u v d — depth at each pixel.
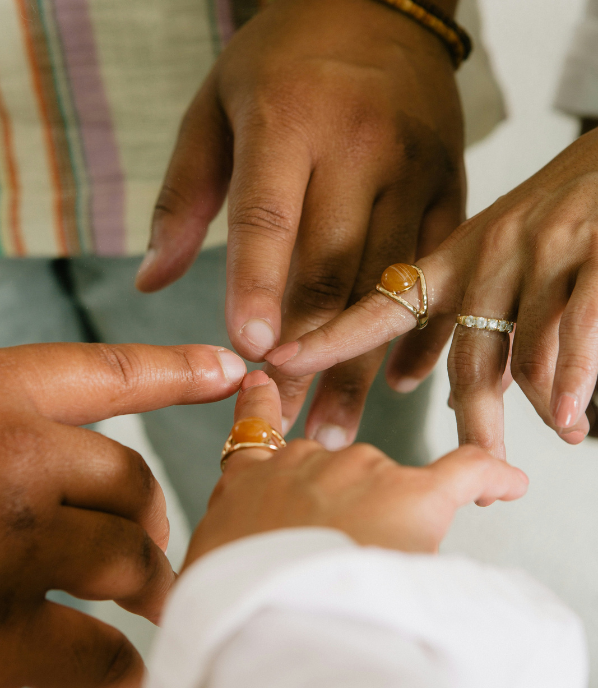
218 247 0.45
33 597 0.32
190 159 0.45
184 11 0.51
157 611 0.34
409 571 0.21
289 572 0.20
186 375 0.35
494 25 0.56
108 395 0.34
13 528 0.32
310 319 0.40
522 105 0.54
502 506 0.41
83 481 0.33
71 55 0.51
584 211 0.35
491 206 0.39
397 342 0.41
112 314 0.47
